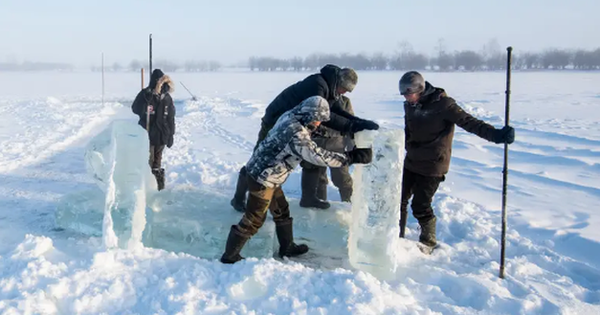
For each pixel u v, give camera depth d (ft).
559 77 201.36
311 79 14.85
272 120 15.74
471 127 13.37
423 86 13.61
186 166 27.37
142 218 13.16
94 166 14.28
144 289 11.03
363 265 12.79
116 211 12.99
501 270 13.06
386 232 12.63
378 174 12.59
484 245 15.75
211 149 34.86
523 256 14.70
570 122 49.32
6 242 14.90
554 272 14.01
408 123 14.55
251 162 12.72
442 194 21.49
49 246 12.96
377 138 12.63
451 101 13.74
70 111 63.16
